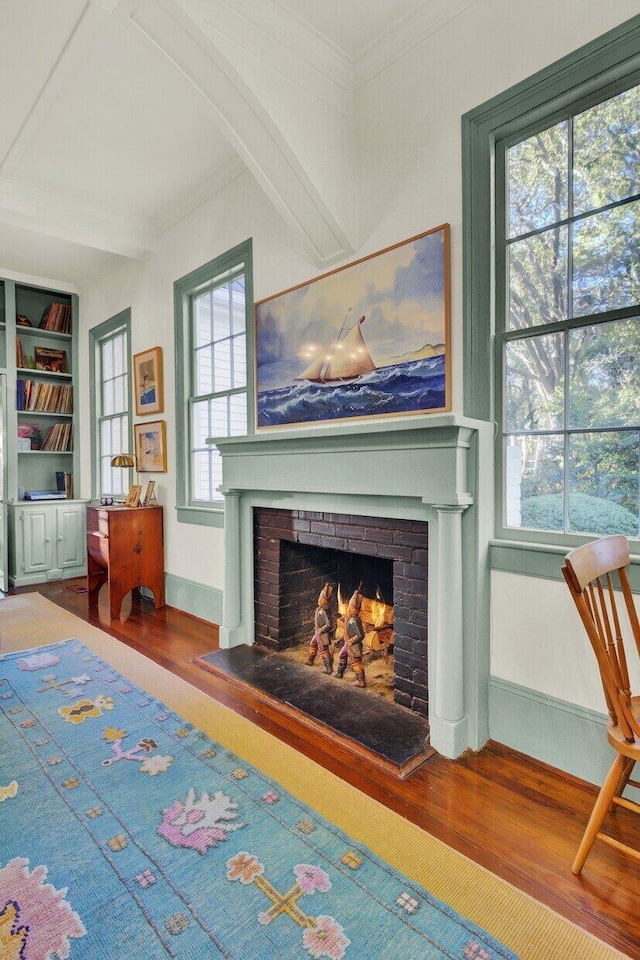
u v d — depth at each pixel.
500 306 2.02
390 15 2.13
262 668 2.70
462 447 1.91
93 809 1.64
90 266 4.65
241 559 3.09
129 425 4.42
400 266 2.27
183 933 1.21
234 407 3.39
